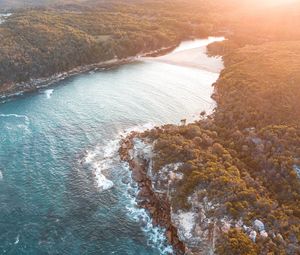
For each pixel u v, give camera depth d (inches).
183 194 2684.5
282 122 3427.7
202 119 4104.3
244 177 2785.4
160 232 2682.1
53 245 2549.2
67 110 4387.3
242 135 3348.9
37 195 2997.0
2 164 3344.0
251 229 2285.9
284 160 2883.9
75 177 3223.4
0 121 4087.1
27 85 5137.8
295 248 2144.4
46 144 3673.7
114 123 4116.6
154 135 3484.3
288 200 2593.5
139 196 3002.0
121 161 3444.9
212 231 2368.4
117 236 2647.6
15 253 2472.9
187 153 3004.4
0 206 2856.8
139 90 5054.1
